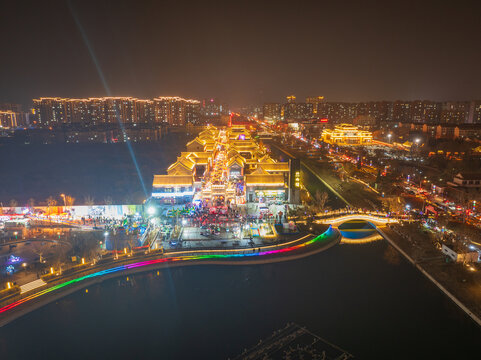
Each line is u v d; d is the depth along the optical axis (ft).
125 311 261.03
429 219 405.80
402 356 214.48
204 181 577.43
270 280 299.58
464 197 466.29
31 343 228.43
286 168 546.26
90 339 232.32
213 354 218.59
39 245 359.66
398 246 354.74
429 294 278.26
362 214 442.50
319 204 471.62
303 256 337.31
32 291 270.67
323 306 263.70
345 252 353.72
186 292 283.38
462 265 312.71
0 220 431.02
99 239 368.27
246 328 241.35
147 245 347.77
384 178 619.26
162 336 234.58
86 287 287.89
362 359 212.23
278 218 425.28
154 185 501.97
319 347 222.69
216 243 357.41
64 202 515.91
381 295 277.44
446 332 236.02
